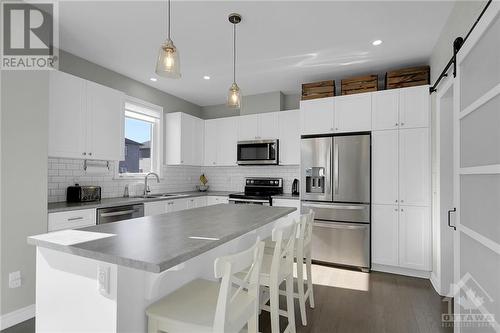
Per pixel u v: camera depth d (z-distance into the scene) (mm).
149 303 1294
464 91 1726
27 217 2189
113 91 3303
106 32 2654
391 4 2225
